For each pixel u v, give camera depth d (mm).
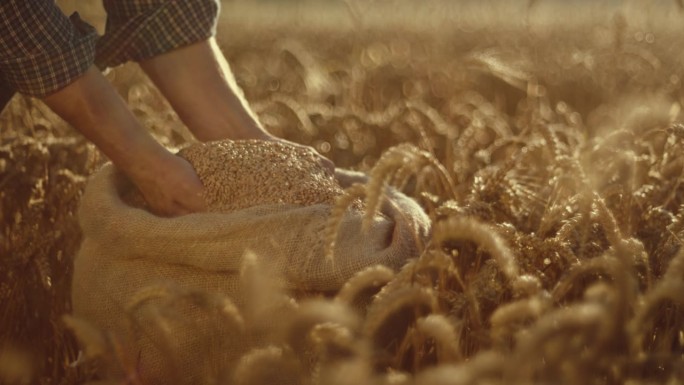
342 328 1289
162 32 2396
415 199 2578
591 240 1897
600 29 8438
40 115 3633
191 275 1913
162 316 1439
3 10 1982
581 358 1260
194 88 2430
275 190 2062
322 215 1902
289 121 4227
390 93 6133
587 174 2168
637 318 1312
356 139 4008
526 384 1197
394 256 1857
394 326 1848
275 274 1808
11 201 2717
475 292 1659
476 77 5961
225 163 2143
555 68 6375
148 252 1913
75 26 2281
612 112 4523
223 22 12195
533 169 2594
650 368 1594
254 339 1633
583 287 1840
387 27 9992
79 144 3020
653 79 5453
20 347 2115
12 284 2150
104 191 2066
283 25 11875
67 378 1977
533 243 1728
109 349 1375
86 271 2045
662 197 2221
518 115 5055
